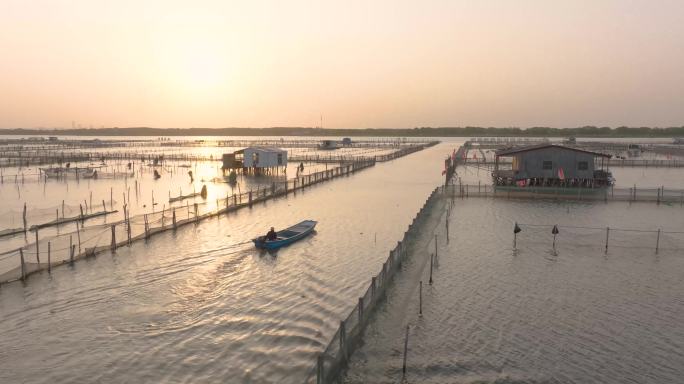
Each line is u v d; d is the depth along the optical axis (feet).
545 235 136.67
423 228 142.20
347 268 109.40
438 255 118.11
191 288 96.32
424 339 75.10
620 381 63.93
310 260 115.03
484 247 125.18
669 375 65.21
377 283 86.17
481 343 74.02
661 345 73.20
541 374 65.67
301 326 80.12
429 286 97.25
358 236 138.62
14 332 77.41
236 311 85.92
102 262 110.63
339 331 64.75
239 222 155.22
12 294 91.66
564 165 215.31
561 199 196.24
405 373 65.82
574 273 104.99
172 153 511.40
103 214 165.78
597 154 212.02
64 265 107.86
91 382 64.80
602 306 87.51
